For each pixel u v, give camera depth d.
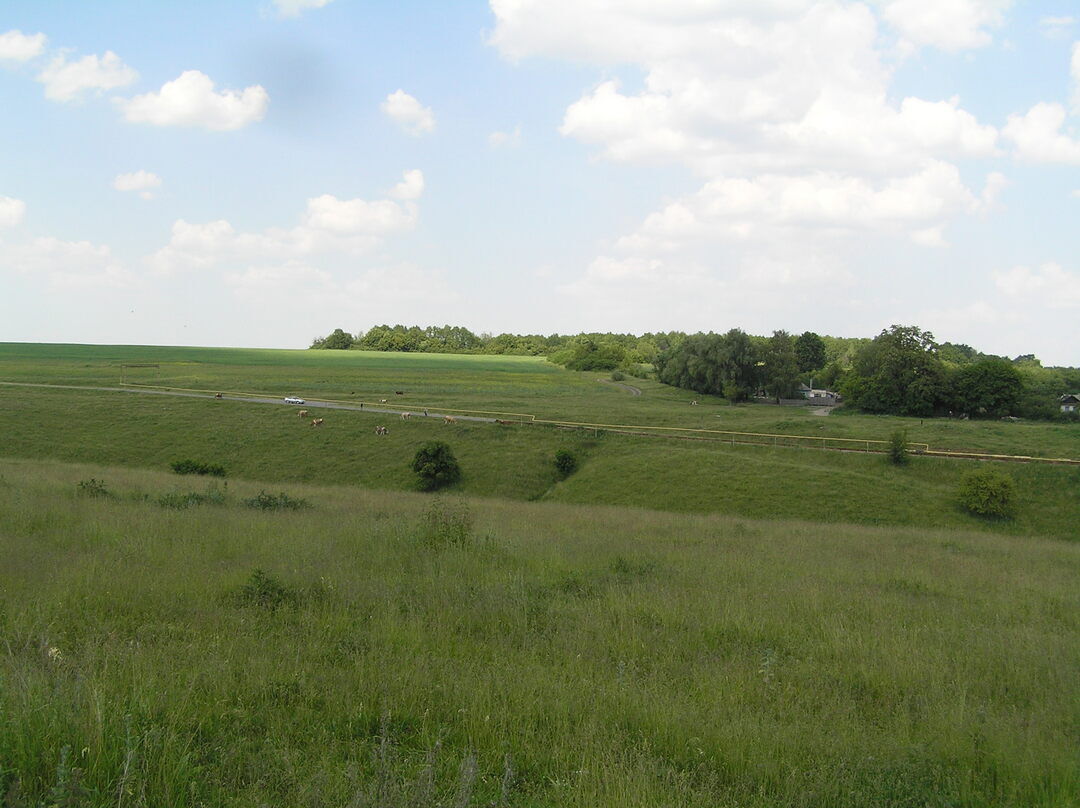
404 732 6.90
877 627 11.69
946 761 6.92
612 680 8.39
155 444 64.12
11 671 7.05
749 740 6.89
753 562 17.64
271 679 7.76
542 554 16.89
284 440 65.69
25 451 60.94
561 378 153.75
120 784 5.02
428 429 68.19
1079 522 47.16
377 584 12.33
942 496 50.44
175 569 12.65
